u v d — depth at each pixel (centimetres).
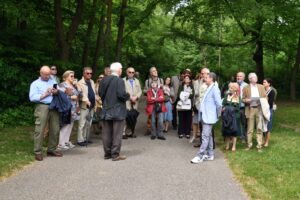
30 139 1041
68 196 593
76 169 759
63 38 1606
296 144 1041
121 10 2019
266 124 958
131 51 3541
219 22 2220
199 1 1970
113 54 2672
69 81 968
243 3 1381
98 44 2155
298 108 2156
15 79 1378
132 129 1166
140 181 680
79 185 651
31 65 1498
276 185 657
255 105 959
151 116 1142
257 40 2581
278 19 2277
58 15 1591
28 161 805
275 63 3638
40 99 831
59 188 632
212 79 862
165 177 710
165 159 866
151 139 1138
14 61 1438
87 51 2153
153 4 1922
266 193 613
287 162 825
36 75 1476
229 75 3219
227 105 974
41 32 1869
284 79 3488
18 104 1407
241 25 2384
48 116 850
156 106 1134
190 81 1160
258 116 959
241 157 873
